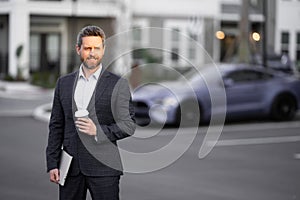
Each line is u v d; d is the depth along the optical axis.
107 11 30.86
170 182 8.71
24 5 31.00
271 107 16.38
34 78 29.41
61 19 32.84
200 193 8.02
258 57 20.66
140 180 8.85
